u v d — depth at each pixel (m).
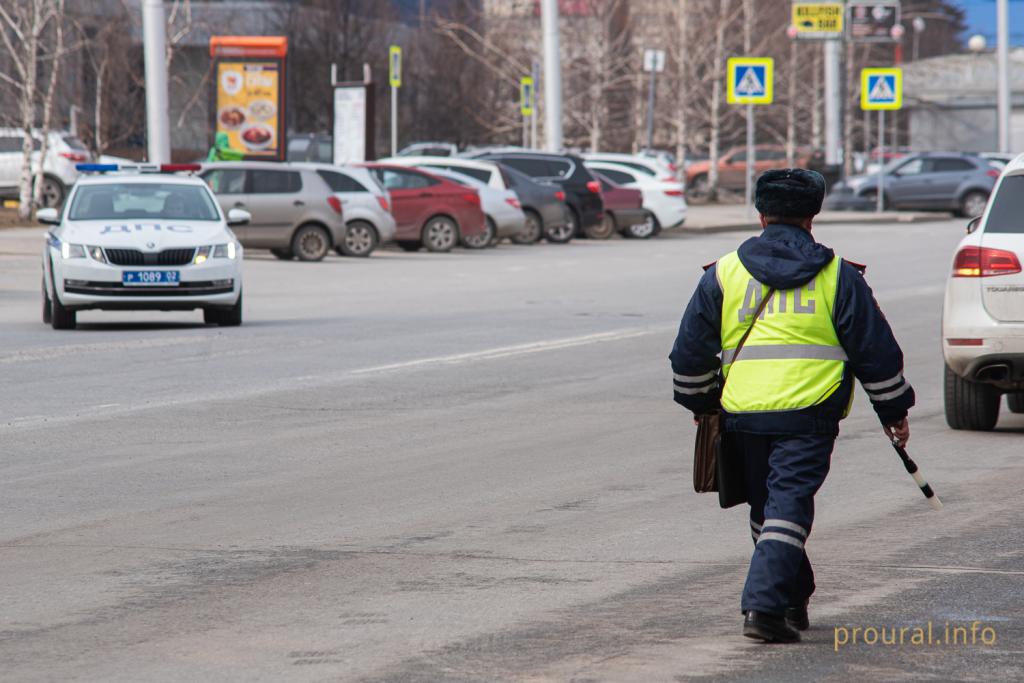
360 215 90.25
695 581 20.45
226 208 85.94
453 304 62.81
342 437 32.00
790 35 153.38
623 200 111.12
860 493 26.28
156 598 19.70
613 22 168.50
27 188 104.69
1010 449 30.72
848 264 16.97
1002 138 177.50
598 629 18.17
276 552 22.19
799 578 17.53
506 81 163.75
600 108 164.12
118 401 36.78
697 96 175.12
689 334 17.16
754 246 17.06
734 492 17.41
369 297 66.19
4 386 39.12
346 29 157.12
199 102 154.75
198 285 52.62
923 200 148.25
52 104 109.25
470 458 29.67
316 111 158.00
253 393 38.12
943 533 23.28
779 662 16.84
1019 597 19.61
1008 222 31.75
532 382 40.34
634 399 37.41
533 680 16.25
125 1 125.06
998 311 31.38
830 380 16.77
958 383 32.50
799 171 17.25
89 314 60.62
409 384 39.88
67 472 28.28
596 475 27.94
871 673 16.48
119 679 16.39
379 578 20.66
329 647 17.52
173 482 27.38
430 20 164.38
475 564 21.42
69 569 21.23
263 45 104.75
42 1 104.88
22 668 16.80
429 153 150.62
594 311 59.75
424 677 16.38
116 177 57.22
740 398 16.89
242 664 16.89
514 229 100.88
